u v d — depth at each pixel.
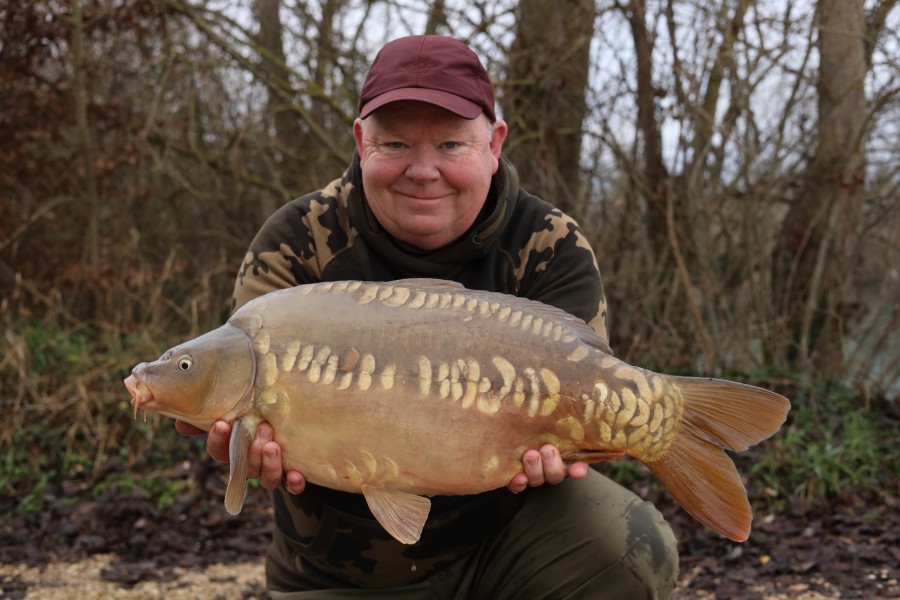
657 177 6.02
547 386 1.76
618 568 2.08
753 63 5.52
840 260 5.90
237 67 6.77
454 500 2.13
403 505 1.75
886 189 6.16
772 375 5.61
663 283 5.97
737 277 6.06
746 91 5.57
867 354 5.95
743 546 3.77
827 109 5.70
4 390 4.99
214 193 7.39
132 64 7.29
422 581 2.22
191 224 7.53
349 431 1.73
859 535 3.91
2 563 3.66
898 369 5.55
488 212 2.18
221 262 6.90
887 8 5.54
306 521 2.17
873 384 5.49
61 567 3.64
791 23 5.50
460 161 2.03
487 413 1.75
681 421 1.78
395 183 2.04
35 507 4.24
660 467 1.80
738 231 6.10
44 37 6.27
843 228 5.89
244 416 1.75
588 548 2.10
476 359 1.75
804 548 3.74
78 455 4.74
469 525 2.16
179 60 6.54
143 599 3.32
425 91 1.96
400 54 2.02
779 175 5.98
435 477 1.76
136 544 3.82
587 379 1.76
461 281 2.19
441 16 6.30
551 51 6.06
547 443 1.78
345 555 2.17
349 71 6.95
